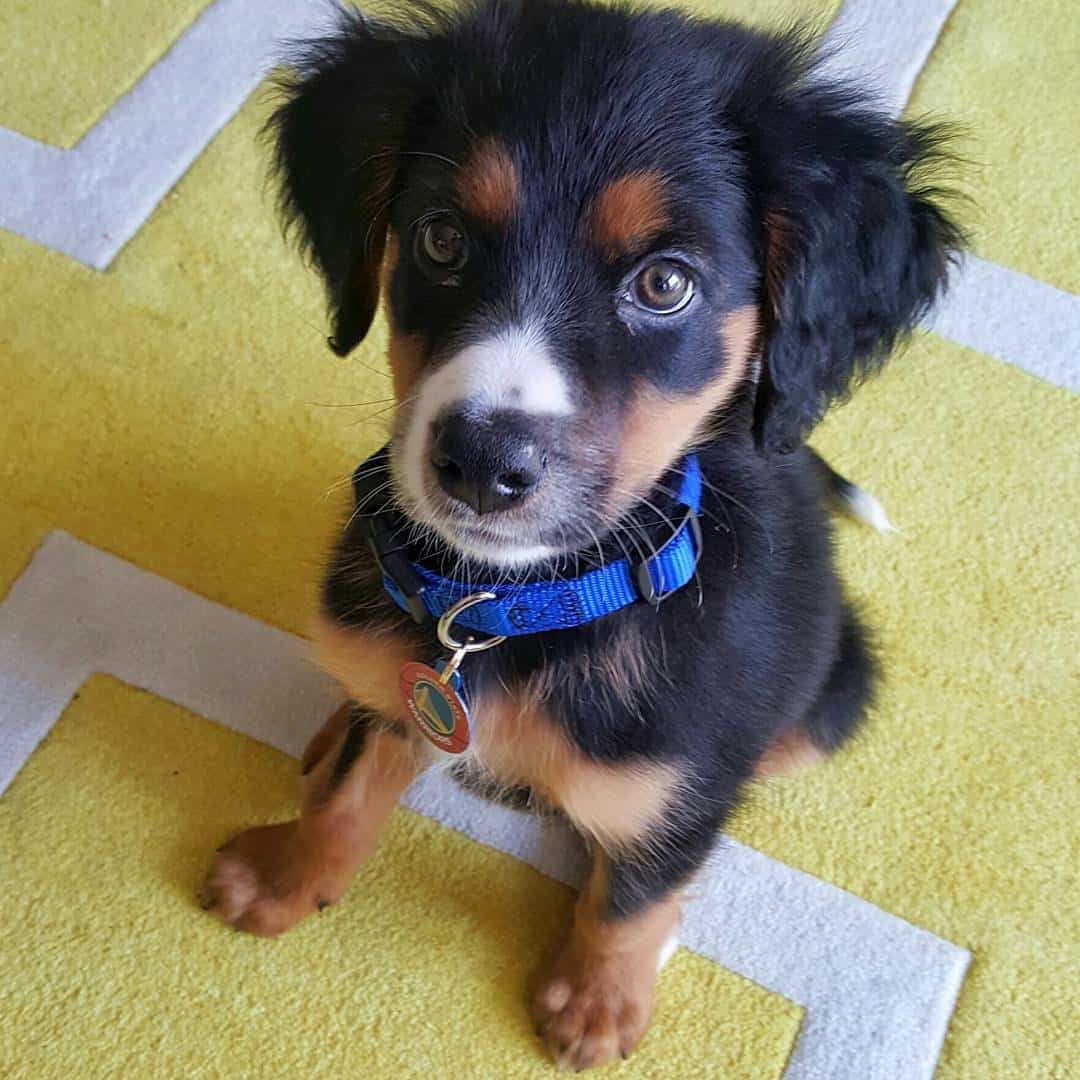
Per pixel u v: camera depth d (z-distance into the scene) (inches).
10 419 21.0
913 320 13.5
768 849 18.4
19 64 24.1
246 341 22.0
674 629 13.5
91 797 18.1
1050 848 18.7
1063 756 19.5
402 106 12.5
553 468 11.1
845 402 14.0
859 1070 16.8
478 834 18.3
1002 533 21.3
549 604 13.0
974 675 20.1
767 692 14.4
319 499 20.8
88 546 20.0
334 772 16.8
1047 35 26.5
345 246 13.4
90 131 23.5
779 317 12.1
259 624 19.6
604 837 14.8
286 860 17.3
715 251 11.6
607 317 11.4
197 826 18.1
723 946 17.6
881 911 18.0
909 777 19.1
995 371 22.7
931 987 17.4
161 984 16.8
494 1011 17.0
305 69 14.3
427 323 11.8
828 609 15.9
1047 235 24.1
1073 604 20.8
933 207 13.3
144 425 21.2
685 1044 16.9
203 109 23.9
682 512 13.1
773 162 11.9
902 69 25.6
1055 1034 17.2
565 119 11.4
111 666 19.0
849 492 20.5
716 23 12.9
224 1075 16.3
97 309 22.0
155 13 24.8
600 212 11.3
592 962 16.6
